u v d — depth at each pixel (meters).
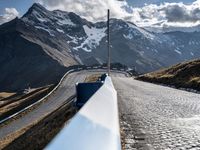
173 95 26.84
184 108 17.09
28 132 28.61
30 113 49.62
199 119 13.24
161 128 11.22
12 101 98.31
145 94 27.20
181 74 49.31
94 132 2.59
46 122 28.06
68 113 22.83
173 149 8.39
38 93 87.38
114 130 3.41
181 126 11.61
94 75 103.56
